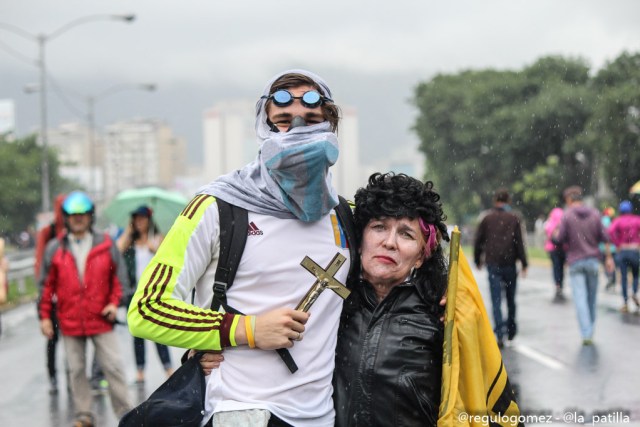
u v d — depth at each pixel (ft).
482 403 10.34
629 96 144.87
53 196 263.08
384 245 10.43
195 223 9.78
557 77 198.70
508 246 37.52
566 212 37.78
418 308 10.56
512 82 210.38
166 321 9.58
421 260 10.77
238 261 9.78
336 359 10.45
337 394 10.37
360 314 10.56
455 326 10.33
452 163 229.86
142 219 31.45
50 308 24.56
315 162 9.49
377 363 10.31
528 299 57.67
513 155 199.52
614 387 27.14
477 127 213.87
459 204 232.94
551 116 185.57
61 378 34.53
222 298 9.82
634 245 48.67
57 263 23.84
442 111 236.02
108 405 28.12
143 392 29.89
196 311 9.63
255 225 9.85
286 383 9.74
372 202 10.48
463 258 10.67
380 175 10.79
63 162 290.15
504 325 39.11
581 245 37.47
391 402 10.25
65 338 23.75
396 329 10.43
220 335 9.53
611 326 43.14
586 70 196.54
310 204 9.72
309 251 9.96
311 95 10.27
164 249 9.82
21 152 254.47
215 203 9.87
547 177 171.63
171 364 34.12
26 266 77.82
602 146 149.28
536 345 37.29
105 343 23.73
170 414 9.55
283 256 9.84
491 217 38.09
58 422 26.45
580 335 39.99
